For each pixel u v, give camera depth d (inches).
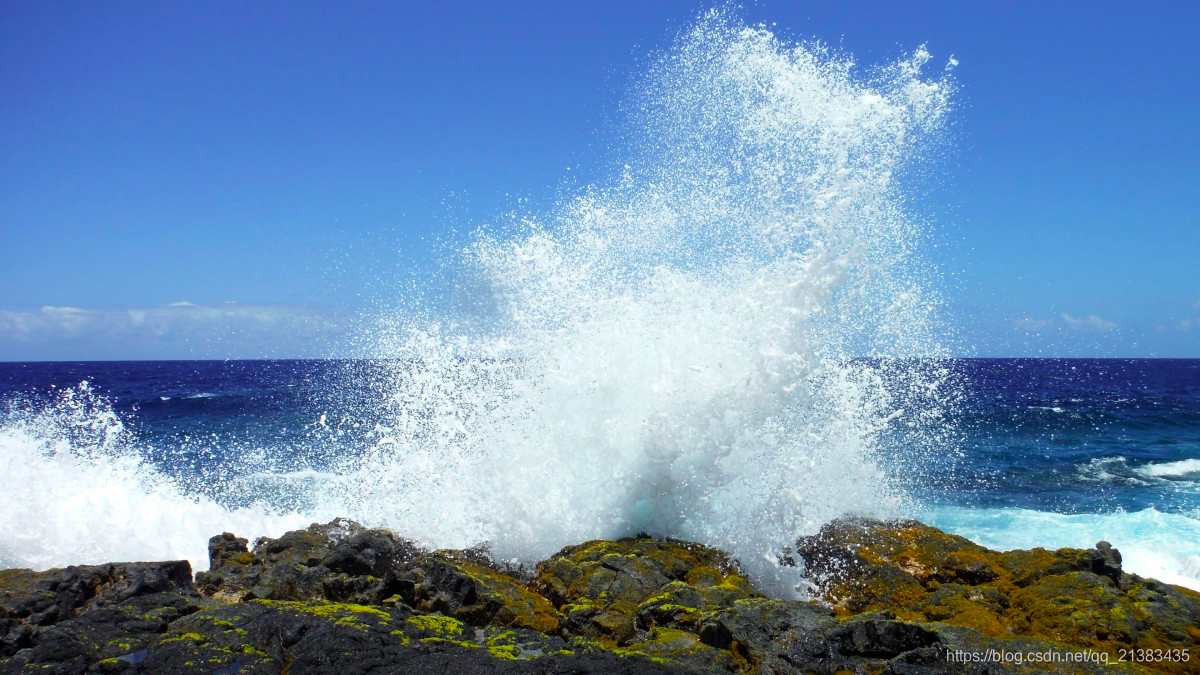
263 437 770.8
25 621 212.4
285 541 279.1
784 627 201.5
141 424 880.3
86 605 227.0
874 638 194.4
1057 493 583.2
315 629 187.6
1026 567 249.8
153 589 235.1
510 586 243.8
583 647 190.5
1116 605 220.7
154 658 174.7
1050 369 2874.0
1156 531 433.4
